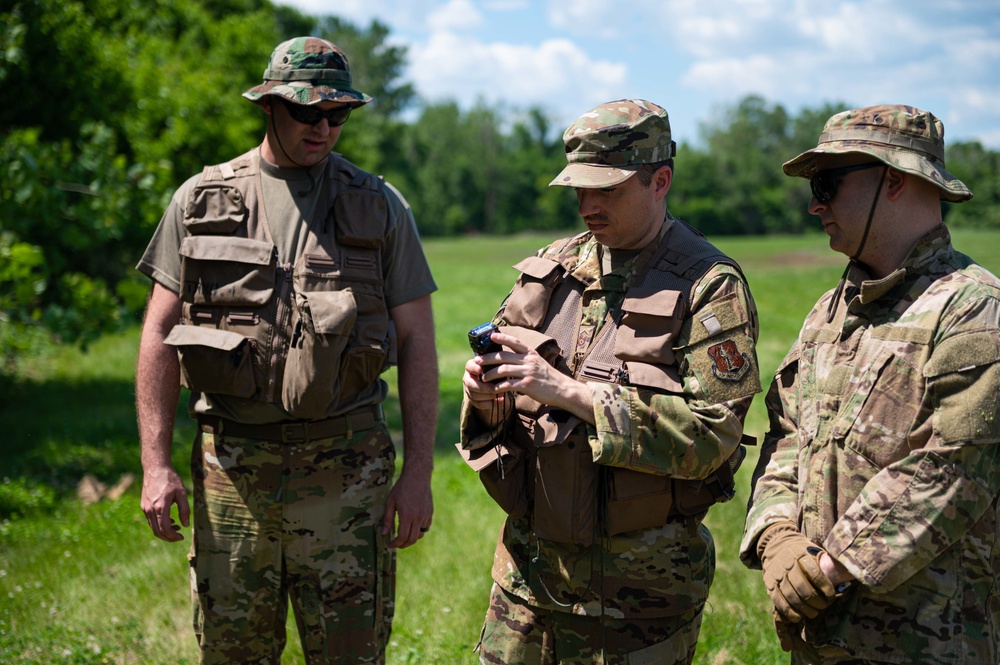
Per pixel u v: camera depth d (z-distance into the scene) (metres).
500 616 2.60
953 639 1.97
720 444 2.29
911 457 1.96
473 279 33.53
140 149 11.30
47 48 10.12
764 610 4.12
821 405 2.17
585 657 2.42
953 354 1.94
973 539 2.00
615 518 2.36
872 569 1.94
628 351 2.37
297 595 2.81
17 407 10.50
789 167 2.25
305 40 2.81
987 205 44.09
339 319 2.68
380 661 2.88
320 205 2.86
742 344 2.34
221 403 2.77
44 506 6.51
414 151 97.69
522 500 2.49
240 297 2.74
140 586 4.77
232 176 2.89
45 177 8.21
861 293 2.11
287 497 2.75
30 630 4.20
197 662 3.88
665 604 2.37
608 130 2.36
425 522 2.90
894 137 2.07
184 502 2.83
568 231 100.44
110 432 9.05
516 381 2.33
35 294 7.66
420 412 2.95
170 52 14.19
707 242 2.51
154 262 2.89
